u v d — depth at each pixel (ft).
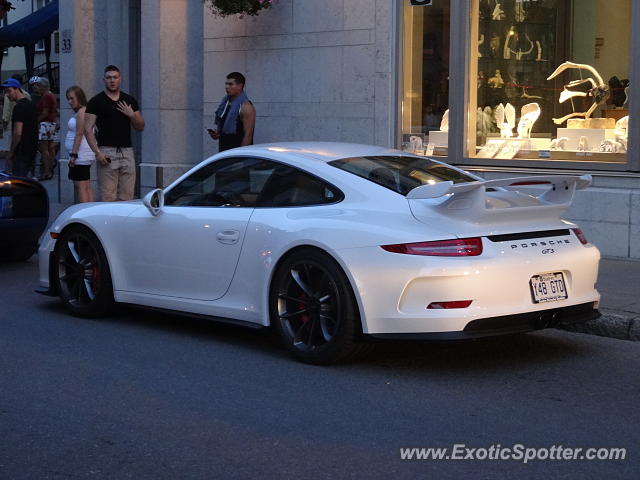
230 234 21.48
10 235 32.01
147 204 22.85
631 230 32.01
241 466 14.42
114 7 50.70
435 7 36.68
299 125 40.14
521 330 19.02
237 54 41.81
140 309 26.27
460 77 36.27
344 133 38.83
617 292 26.30
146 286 23.56
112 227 24.12
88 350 21.72
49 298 28.07
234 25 41.75
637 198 31.81
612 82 32.76
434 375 19.60
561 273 19.63
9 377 19.45
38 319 25.08
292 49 40.04
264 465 14.46
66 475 14.15
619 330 23.08
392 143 37.76
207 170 22.86
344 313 19.33
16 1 103.65
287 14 40.04
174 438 15.71
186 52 45.85
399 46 37.22
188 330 23.79
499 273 18.52
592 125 33.30
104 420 16.67
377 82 37.68
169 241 22.77
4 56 105.70
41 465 14.56
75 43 50.01
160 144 45.96
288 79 40.29
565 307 19.58
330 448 15.20
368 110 38.06
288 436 15.78
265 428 16.20
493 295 18.51
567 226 20.34
